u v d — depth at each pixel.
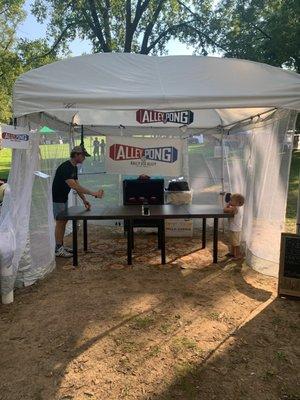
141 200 6.46
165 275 4.81
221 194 7.15
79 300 4.04
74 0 18.45
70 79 4.00
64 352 3.02
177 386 2.58
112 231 7.41
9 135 3.85
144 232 7.26
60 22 19.27
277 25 16.27
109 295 4.17
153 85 3.96
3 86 21.19
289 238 3.96
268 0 17.50
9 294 3.96
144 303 3.96
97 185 7.81
